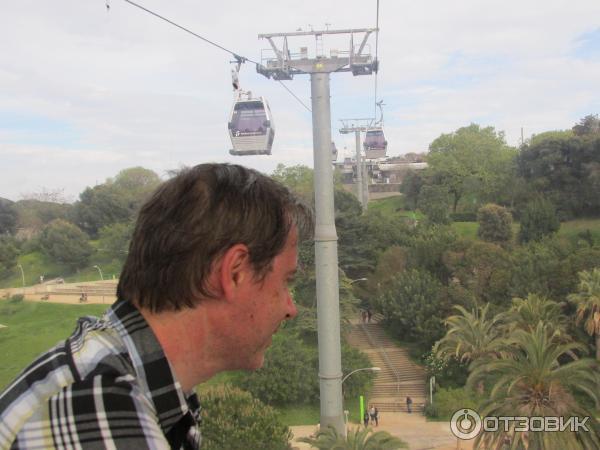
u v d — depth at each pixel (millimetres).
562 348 21453
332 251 15117
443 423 37094
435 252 52562
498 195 87875
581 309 39469
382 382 43938
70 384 1312
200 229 1516
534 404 20891
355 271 55969
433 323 46219
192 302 1523
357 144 74938
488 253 49688
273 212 1646
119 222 76438
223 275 1542
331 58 16031
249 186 1643
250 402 25109
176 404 1438
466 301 46469
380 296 50656
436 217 76812
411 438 34812
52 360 1407
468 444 33375
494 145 94812
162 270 1507
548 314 39281
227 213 1551
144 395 1386
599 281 40156
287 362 35906
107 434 1248
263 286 1638
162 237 1518
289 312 1752
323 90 15805
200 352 1585
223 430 23047
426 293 48250
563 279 45750
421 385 43344
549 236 64812
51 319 49188
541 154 78062
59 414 1265
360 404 39094
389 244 58719
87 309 51656
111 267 67625
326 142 15320
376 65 16438
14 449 1250
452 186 93125
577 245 64188
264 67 16172
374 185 123438
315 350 40281
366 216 60625
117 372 1358
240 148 24891
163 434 1390
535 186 77625
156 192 1638
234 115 24766
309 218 1803
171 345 1532
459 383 42250
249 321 1619
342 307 45750
